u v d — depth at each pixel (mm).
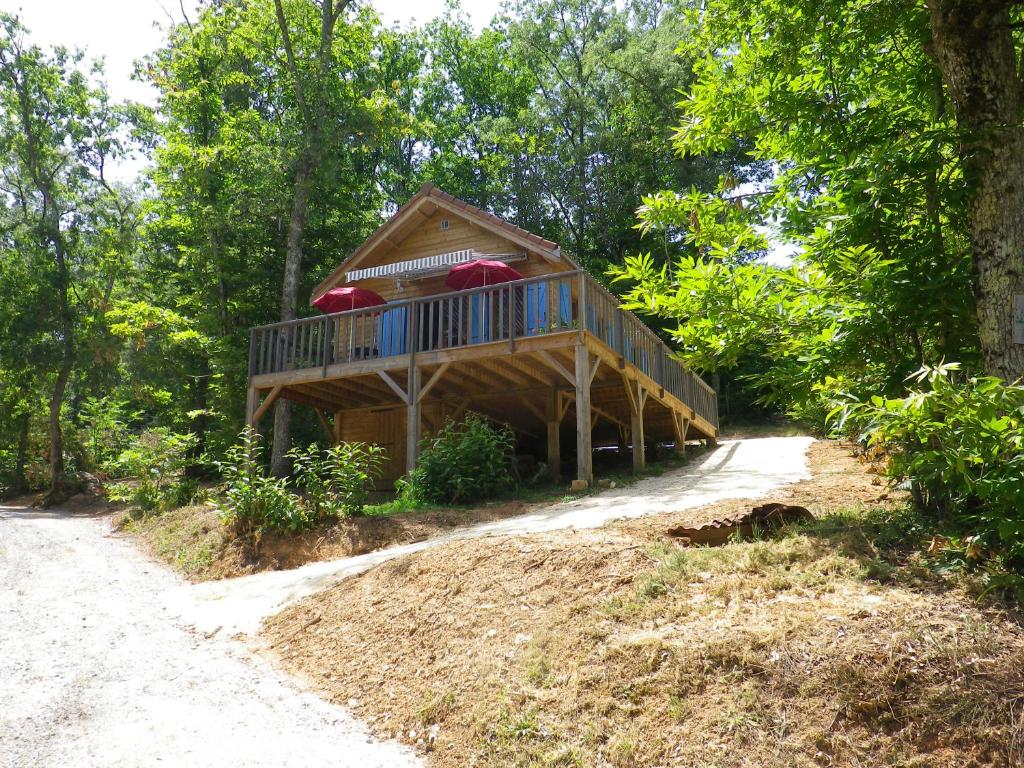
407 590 6188
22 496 28234
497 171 34688
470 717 4098
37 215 28312
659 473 13312
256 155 20766
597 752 3525
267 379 14633
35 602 7727
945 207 5211
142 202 26594
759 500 8125
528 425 19000
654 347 15906
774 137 6387
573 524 7875
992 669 3328
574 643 4398
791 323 5191
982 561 4301
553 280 12031
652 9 35531
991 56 4703
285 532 9672
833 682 3436
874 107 5691
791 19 5910
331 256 25562
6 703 4684
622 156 32188
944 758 3051
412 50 36969
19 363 26234
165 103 24859
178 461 16016
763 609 4172
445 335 16016
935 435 4188
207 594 7973
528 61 35469
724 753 3283
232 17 22047
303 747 4078
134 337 23125
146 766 3783
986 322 4586
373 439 17375
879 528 5191
